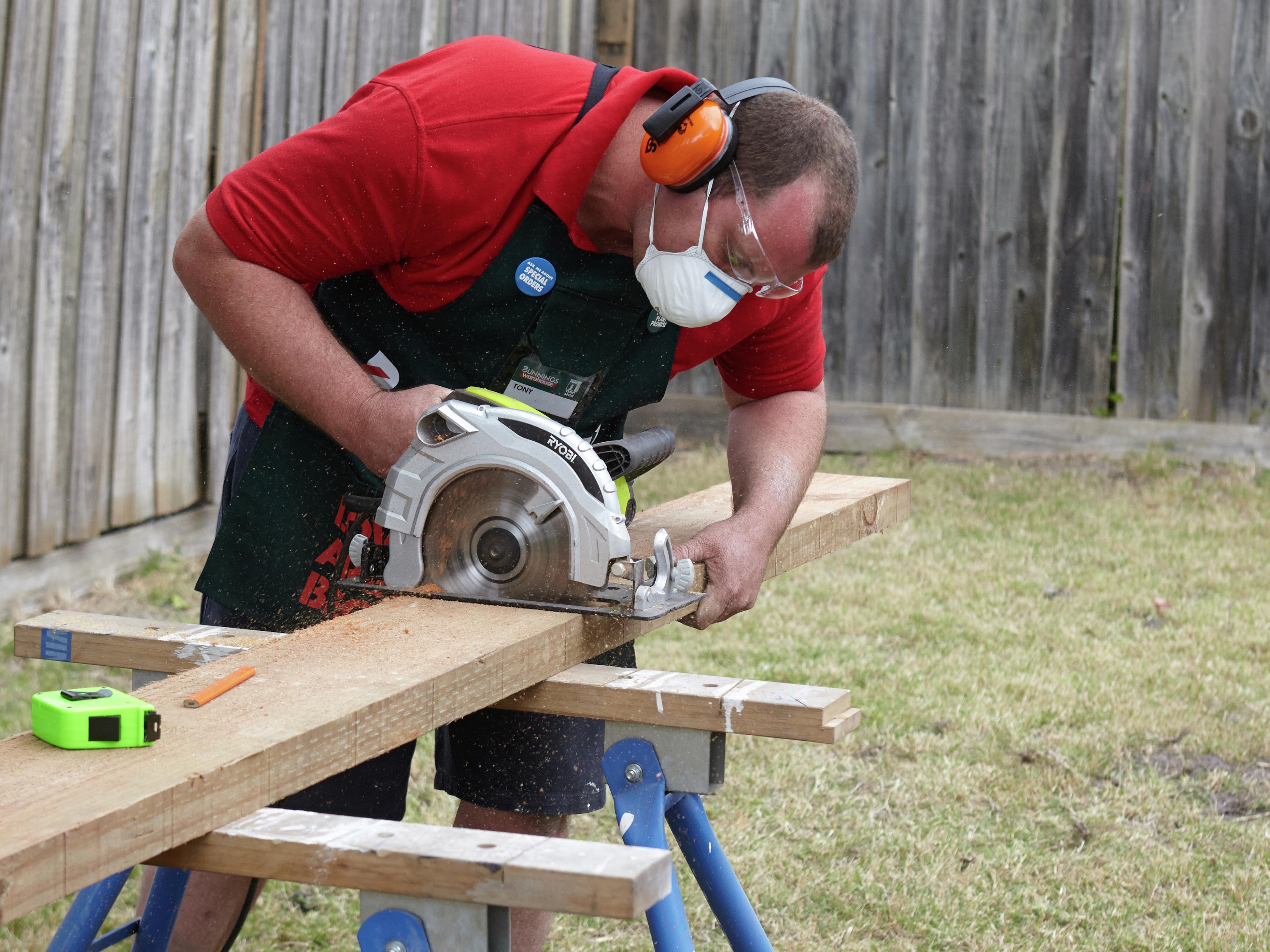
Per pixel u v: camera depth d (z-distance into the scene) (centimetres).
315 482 202
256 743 115
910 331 659
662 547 164
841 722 149
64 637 173
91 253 445
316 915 274
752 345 221
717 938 269
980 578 490
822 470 633
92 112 438
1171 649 414
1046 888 279
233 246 171
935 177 646
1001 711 364
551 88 180
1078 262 636
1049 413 650
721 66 666
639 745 157
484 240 181
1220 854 291
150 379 484
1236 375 629
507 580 166
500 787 216
